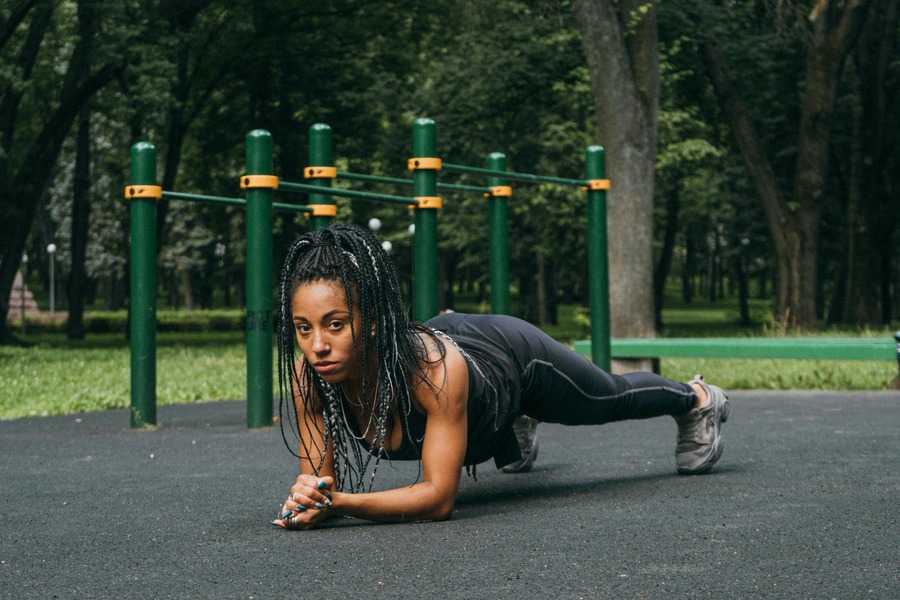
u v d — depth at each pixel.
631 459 4.40
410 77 23.20
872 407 6.73
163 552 2.60
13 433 6.30
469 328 3.17
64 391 10.34
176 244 46.09
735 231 26.83
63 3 17.92
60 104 19.95
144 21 18.44
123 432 6.22
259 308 6.23
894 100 22.11
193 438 5.74
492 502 3.30
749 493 3.36
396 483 3.86
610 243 13.22
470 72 18.59
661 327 27.78
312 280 2.57
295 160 23.83
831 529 2.72
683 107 19.80
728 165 24.98
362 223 26.25
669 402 3.61
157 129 19.20
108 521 3.07
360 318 2.59
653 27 13.25
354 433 2.91
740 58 19.03
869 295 21.08
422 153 6.47
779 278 18.58
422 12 22.25
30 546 2.70
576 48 18.00
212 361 15.07
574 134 19.22
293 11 21.84
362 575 2.29
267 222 6.21
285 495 3.57
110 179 32.47
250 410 6.25
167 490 3.72
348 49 23.47
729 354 8.61
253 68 23.41
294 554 2.52
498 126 19.62
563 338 23.58
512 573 2.27
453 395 2.80
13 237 21.36
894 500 3.17
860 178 21.06
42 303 61.50
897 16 20.30
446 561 2.40
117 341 27.05
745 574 2.24
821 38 18.17
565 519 2.94
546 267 33.66
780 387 9.33
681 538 2.63
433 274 6.46
